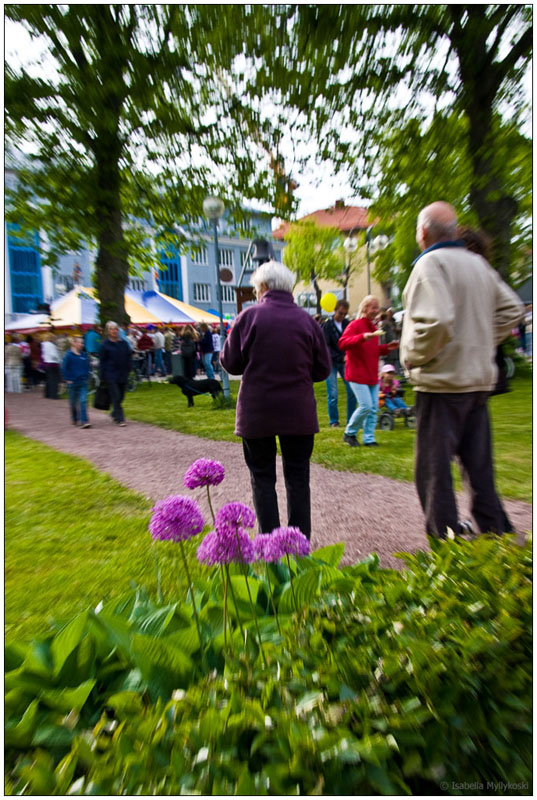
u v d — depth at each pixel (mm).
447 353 3355
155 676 1762
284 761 1278
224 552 1866
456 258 3387
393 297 49281
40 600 3334
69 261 42250
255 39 14953
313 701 1396
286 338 3734
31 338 23969
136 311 27516
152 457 8156
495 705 1492
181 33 15914
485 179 14766
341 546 2705
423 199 16391
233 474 6895
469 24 13773
